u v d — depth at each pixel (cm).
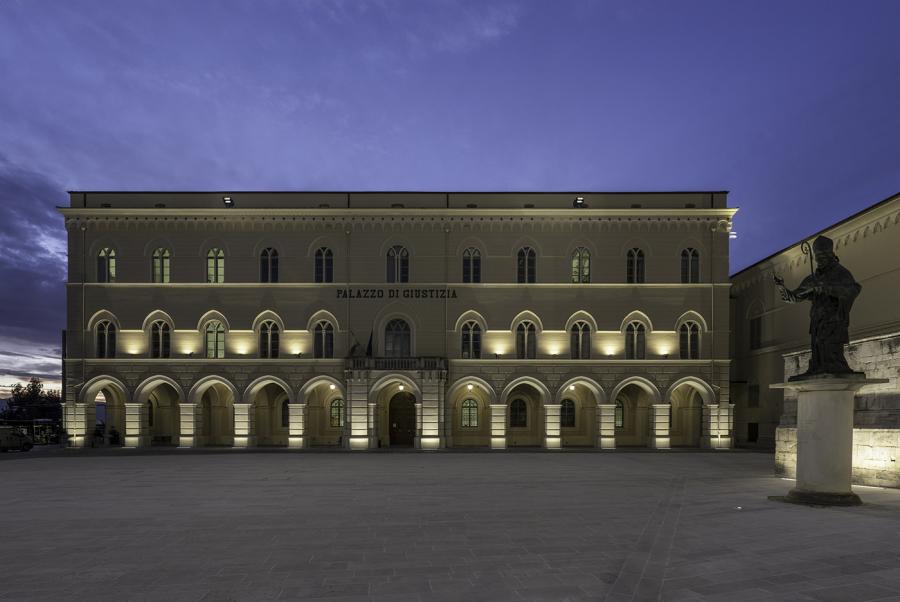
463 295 4838
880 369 2258
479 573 1139
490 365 4788
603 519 1683
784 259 4769
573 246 4853
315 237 4866
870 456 2245
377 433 4925
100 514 1839
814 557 1174
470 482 2600
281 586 1073
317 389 5100
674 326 4803
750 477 2756
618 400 5241
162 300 4806
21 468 3309
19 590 1075
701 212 4822
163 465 3434
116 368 4769
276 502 2050
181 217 4841
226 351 4791
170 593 1045
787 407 2781
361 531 1543
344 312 4825
